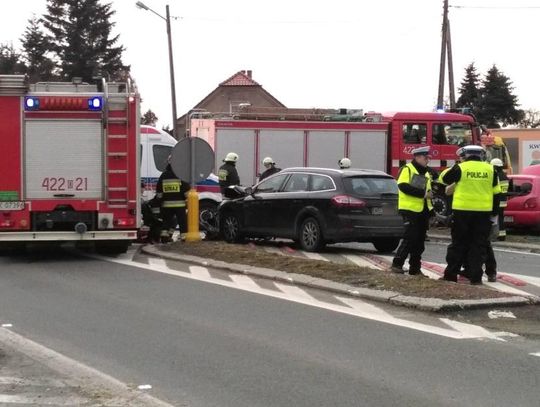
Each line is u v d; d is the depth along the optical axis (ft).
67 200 39.40
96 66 228.84
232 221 48.14
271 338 22.45
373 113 67.97
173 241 46.52
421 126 66.64
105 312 26.14
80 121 39.50
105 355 20.51
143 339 22.29
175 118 122.21
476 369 19.33
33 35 236.84
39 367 19.35
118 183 39.88
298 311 26.43
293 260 35.96
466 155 31.94
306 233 42.96
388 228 41.09
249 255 38.29
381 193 41.55
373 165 66.64
